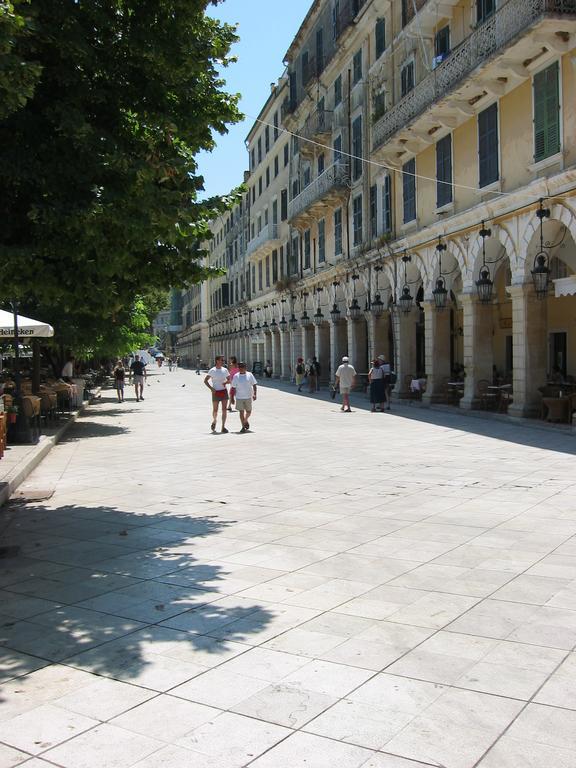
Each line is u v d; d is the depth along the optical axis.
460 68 19.53
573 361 23.38
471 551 6.75
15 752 3.44
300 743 3.47
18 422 15.30
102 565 6.59
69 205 6.56
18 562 6.77
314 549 6.95
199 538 7.51
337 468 12.07
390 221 27.39
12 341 20.94
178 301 157.25
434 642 4.66
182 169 7.54
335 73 34.06
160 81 7.91
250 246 55.16
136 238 7.11
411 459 12.88
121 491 10.47
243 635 4.84
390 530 7.65
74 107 7.09
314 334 40.56
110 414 25.45
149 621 5.13
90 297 7.77
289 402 28.75
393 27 26.33
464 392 22.12
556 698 3.88
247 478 11.30
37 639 4.83
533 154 17.83
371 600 5.47
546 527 7.61
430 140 23.50
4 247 6.69
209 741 3.51
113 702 3.93
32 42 6.80
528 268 18.55
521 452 13.37
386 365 23.48
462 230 21.53
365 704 3.85
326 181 33.72
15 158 6.63
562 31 16.25
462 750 3.39
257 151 55.53
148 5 7.68
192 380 57.66
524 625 4.91
